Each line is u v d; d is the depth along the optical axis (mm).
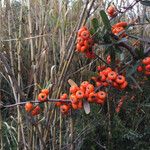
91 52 154
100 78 151
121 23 162
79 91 136
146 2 159
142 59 153
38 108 157
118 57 176
